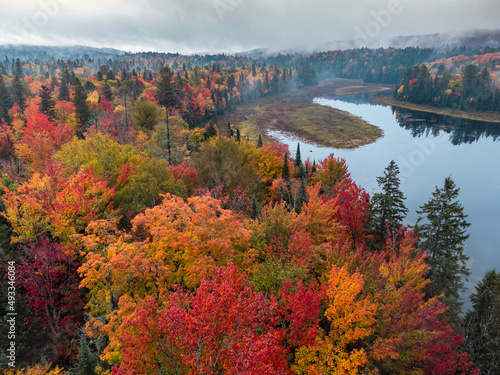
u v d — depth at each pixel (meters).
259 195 33.91
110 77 157.12
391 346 12.26
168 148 47.41
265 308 9.74
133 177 24.47
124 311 12.45
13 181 31.77
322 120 155.50
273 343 8.88
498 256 47.53
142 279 14.73
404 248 23.41
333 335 12.68
